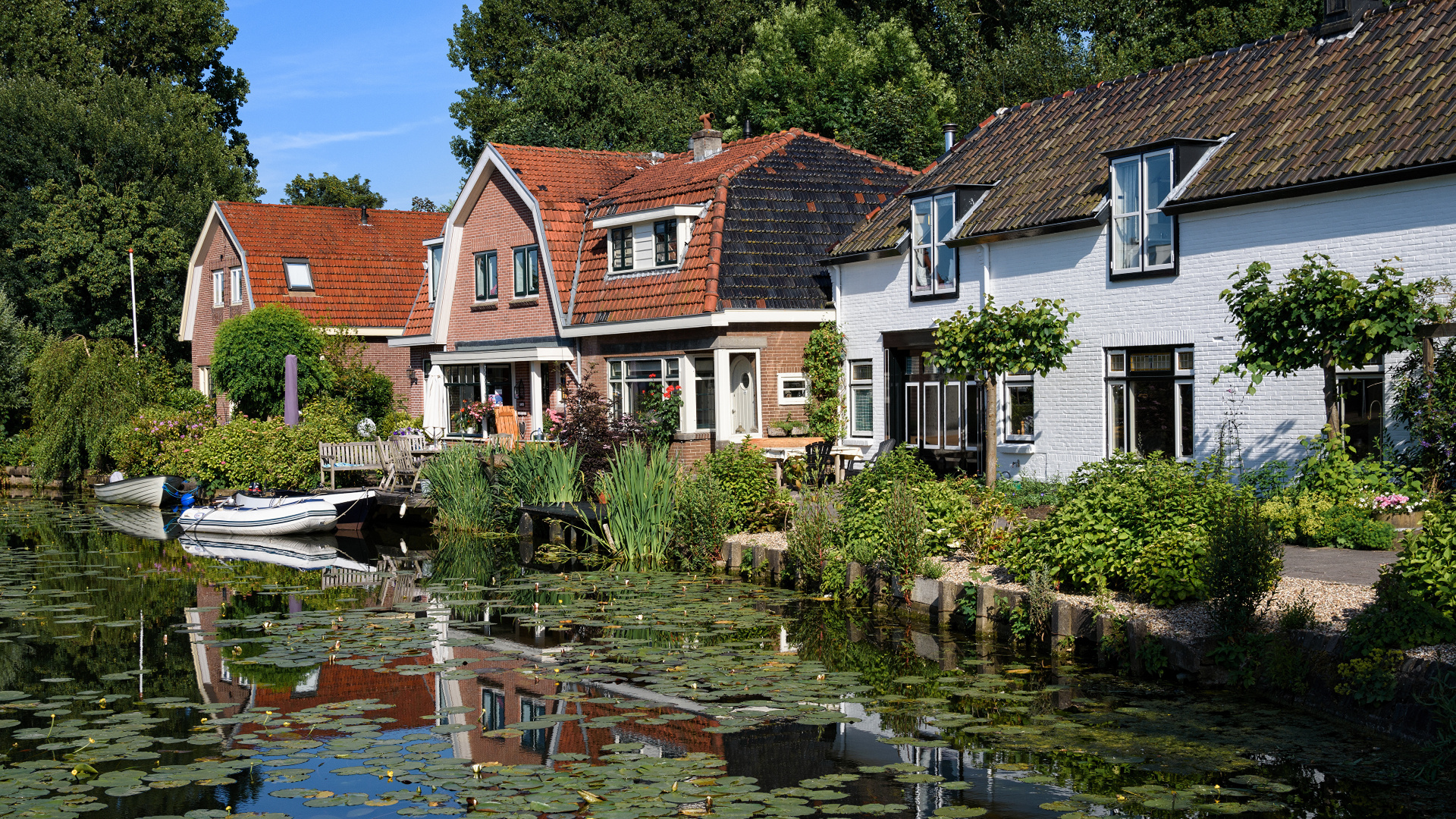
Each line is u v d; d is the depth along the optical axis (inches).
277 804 327.0
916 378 913.5
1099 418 767.7
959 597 543.2
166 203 1791.3
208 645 541.0
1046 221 784.3
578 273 1091.3
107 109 1817.2
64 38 1967.3
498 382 1205.1
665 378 1000.2
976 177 893.2
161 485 1168.8
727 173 997.8
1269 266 608.1
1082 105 889.5
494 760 362.3
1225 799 319.9
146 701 436.8
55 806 327.6
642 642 523.8
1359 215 625.9
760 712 410.0
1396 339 548.7
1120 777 338.6
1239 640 426.9
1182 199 699.4
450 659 500.4
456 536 928.3
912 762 355.3
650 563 762.2
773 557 673.0
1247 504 487.8
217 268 1598.2
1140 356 743.7
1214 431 695.7
